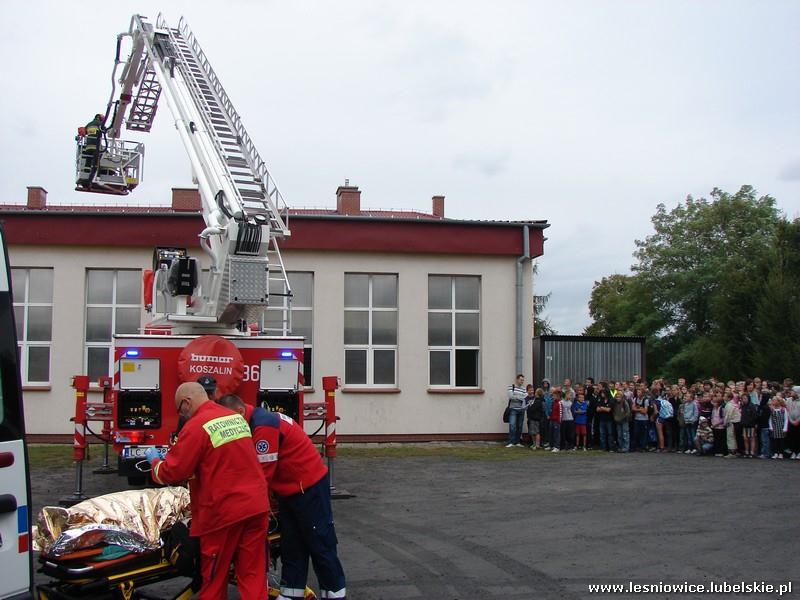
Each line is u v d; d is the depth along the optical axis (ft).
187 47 41.88
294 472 18.60
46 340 61.72
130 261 62.39
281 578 18.93
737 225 169.27
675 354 170.09
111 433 35.78
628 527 29.91
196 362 32.27
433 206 90.33
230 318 34.09
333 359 63.67
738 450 57.21
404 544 27.09
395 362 65.21
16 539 13.92
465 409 65.26
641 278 175.73
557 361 67.15
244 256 32.65
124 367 32.81
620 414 60.03
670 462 52.44
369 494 37.99
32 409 60.64
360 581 22.44
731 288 136.05
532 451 59.41
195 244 62.08
